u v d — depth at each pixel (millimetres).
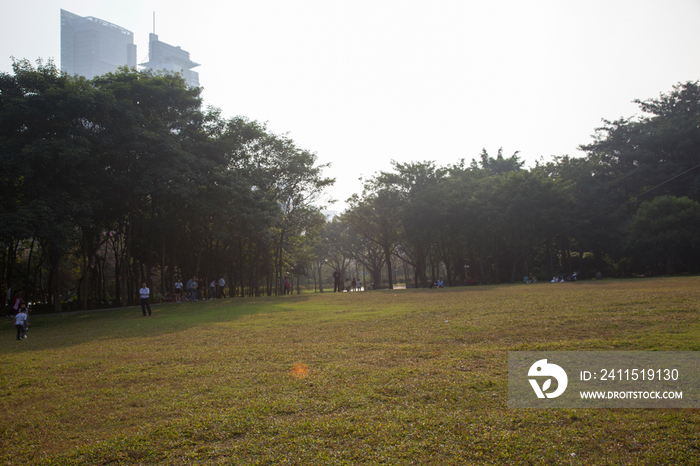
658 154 54375
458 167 55188
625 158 54938
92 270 38625
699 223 43750
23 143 24562
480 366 8789
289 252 51094
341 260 77062
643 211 46344
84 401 8148
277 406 7074
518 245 48406
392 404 6918
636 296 18375
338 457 5270
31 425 7098
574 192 52000
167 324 19281
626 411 6129
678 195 52031
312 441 5734
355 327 15000
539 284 38000
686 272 48688
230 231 37188
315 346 11938
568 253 53469
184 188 29562
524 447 5246
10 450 6148
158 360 11195
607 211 50094
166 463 5414
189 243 41500
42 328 22219
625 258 52156
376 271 63219
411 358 9891
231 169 36750
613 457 4906
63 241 25188
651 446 5094
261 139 40875
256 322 18078
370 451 5375
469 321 14539
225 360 10742
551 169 55250
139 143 27828
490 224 46906
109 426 6840
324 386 8031
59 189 25797
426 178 49781
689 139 50781
